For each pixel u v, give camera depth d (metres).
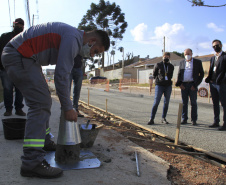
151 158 2.86
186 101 5.72
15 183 2.04
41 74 2.22
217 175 2.57
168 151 3.33
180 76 5.67
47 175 2.15
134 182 2.21
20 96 4.89
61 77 2.02
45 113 2.22
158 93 5.48
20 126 3.30
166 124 5.68
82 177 2.24
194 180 2.40
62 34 2.12
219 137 4.53
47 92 2.21
